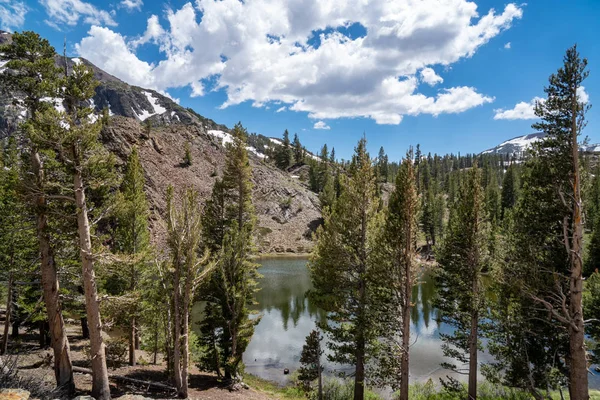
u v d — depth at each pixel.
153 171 77.31
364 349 17.78
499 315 16.70
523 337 15.72
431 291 46.50
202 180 90.44
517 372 15.96
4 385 10.07
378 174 20.20
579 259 12.89
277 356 28.50
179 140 101.38
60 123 12.22
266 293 50.38
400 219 17.08
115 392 15.74
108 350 19.70
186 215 15.02
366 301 17.89
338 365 26.58
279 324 36.78
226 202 27.08
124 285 21.89
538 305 15.23
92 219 14.98
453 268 19.16
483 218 18.31
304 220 101.94
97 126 13.00
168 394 16.36
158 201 68.75
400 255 17.03
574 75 12.80
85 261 13.27
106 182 13.88
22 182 12.52
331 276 18.94
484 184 109.06
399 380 17.98
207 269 15.97
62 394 12.70
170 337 17.38
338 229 18.81
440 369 25.53
